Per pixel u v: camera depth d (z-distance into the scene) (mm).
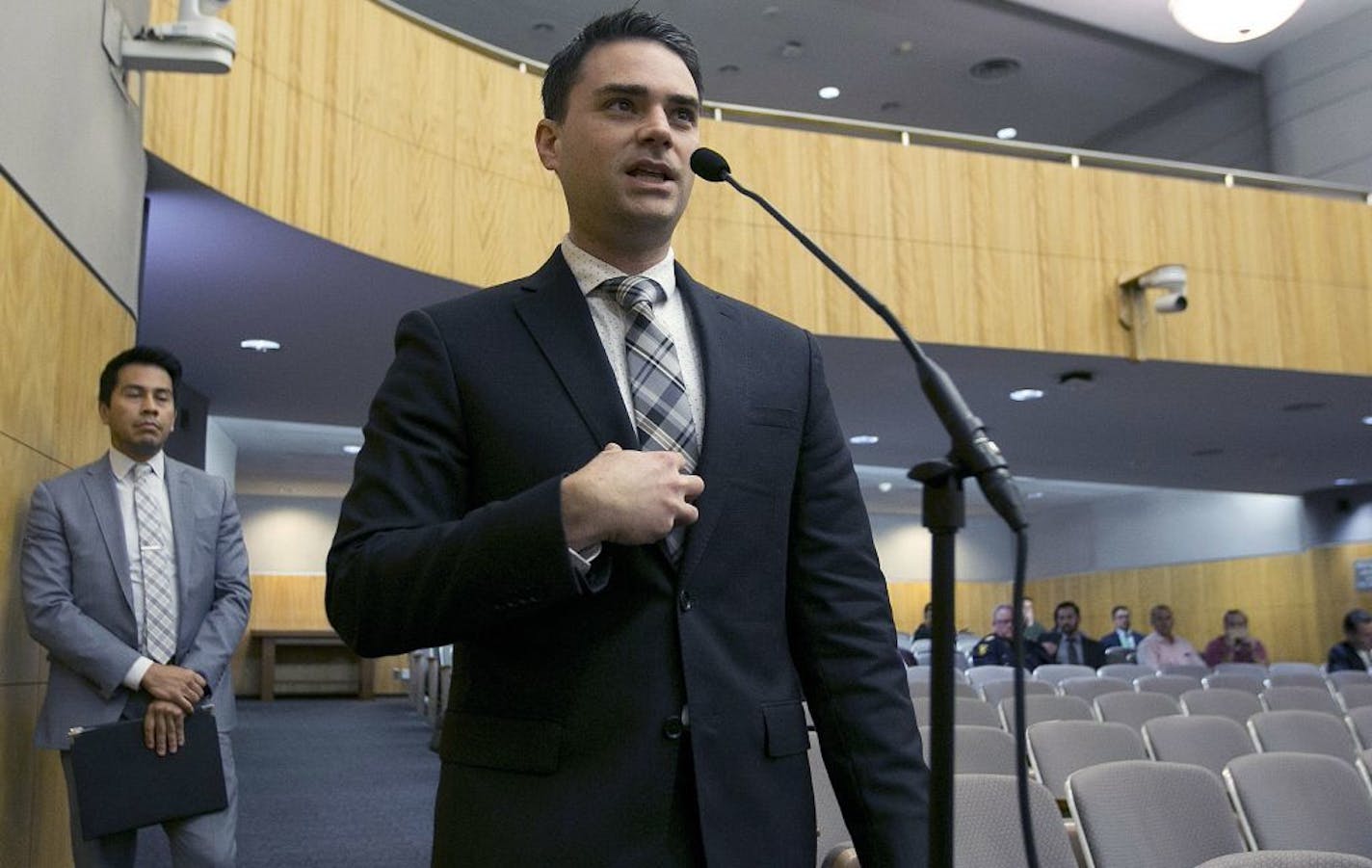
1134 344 8359
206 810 2760
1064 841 2385
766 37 11227
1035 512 18969
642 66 1276
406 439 1205
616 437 1197
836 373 8656
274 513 16219
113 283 4074
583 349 1241
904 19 11031
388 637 1110
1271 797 2941
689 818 1117
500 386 1219
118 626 2893
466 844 1118
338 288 6754
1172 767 2686
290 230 5914
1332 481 13539
